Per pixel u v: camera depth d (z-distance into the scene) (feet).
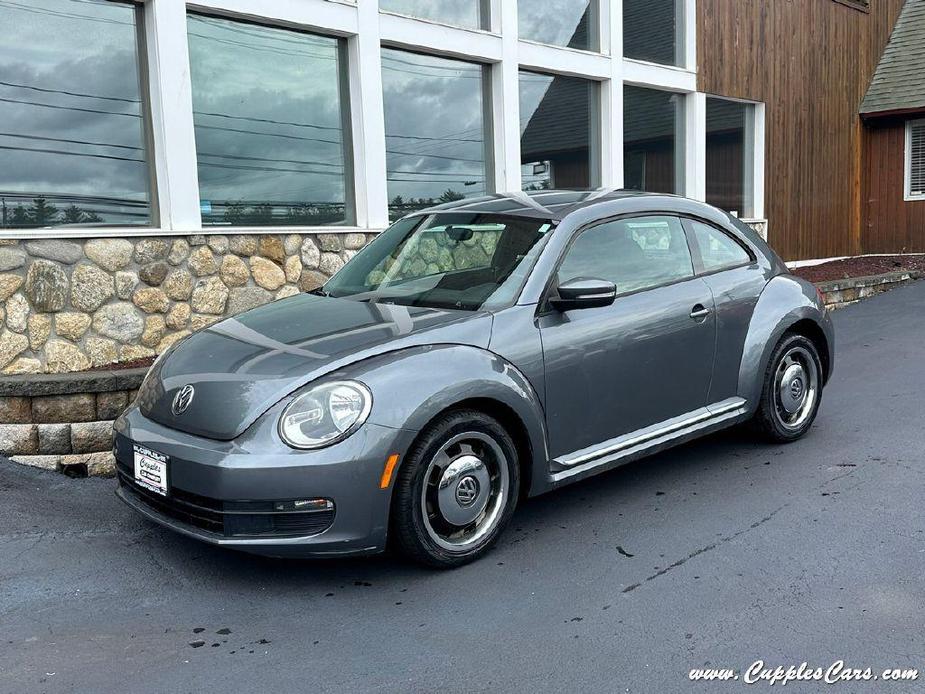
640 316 13.88
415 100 27.96
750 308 15.92
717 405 15.43
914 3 52.08
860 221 50.78
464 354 11.69
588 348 13.05
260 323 13.20
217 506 10.66
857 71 49.01
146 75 21.67
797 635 9.78
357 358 11.29
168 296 21.47
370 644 9.86
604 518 13.58
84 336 20.06
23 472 16.01
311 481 10.43
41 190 20.26
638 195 15.34
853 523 12.97
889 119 49.67
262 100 24.18
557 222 13.84
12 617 10.60
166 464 11.09
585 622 10.23
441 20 28.40
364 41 25.53
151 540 13.06
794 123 44.21
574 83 33.09
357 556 10.96
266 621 10.46
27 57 19.89
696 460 16.42
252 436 10.65
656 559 11.96
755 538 12.56
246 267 23.00
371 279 14.82
